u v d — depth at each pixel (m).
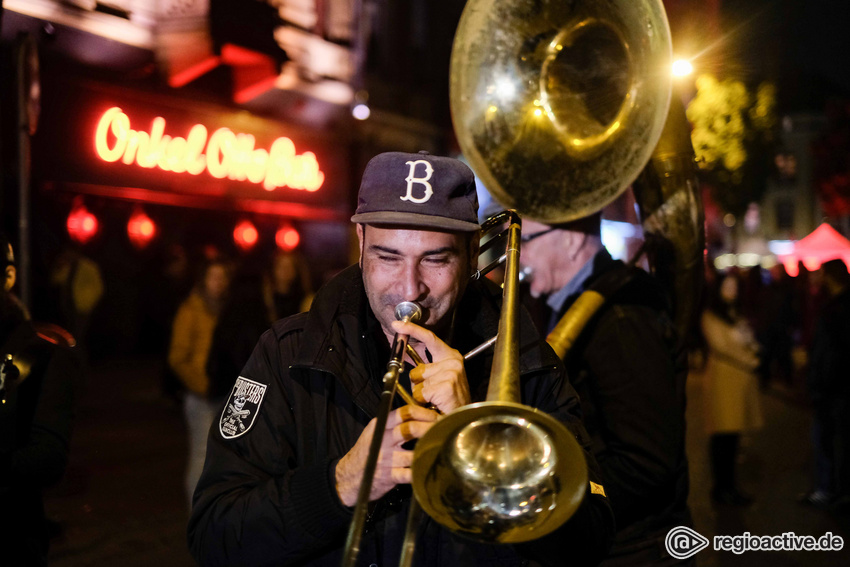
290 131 12.28
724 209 17.17
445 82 16.38
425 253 1.46
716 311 5.65
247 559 1.44
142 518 4.88
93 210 10.27
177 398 7.21
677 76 2.29
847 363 5.37
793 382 11.66
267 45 10.51
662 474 1.95
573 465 1.22
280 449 1.57
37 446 2.09
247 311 4.65
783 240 36.88
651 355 2.02
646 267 2.40
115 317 11.90
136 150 9.68
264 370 1.62
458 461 1.31
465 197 1.52
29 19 8.33
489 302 1.74
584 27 2.11
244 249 11.82
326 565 1.54
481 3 2.21
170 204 10.27
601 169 2.13
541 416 1.15
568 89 2.15
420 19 15.70
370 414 1.53
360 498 1.17
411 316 1.43
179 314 4.82
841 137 20.06
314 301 1.65
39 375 2.16
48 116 8.73
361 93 13.12
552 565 1.53
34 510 2.11
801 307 14.38
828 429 5.49
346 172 13.69
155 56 9.89
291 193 12.32
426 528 1.51
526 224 2.46
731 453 5.55
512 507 1.27
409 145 15.50
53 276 9.18
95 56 9.22
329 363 1.53
